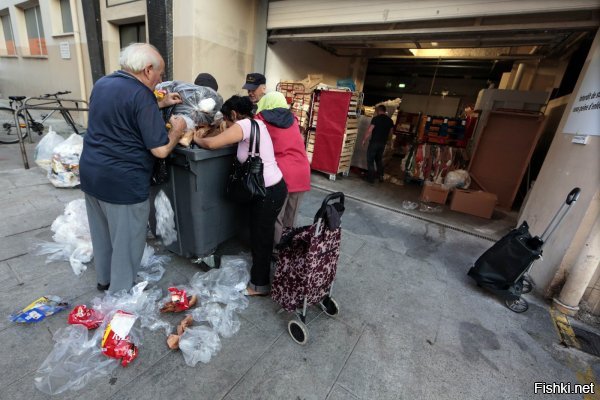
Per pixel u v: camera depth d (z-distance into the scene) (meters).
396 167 8.13
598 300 2.44
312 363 1.79
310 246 1.77
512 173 5.36
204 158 2.02
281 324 2.07
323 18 4.90
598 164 2.36
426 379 1.78
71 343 1.68
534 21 3.56
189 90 2.19
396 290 2.62
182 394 1.52
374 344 1.99
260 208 2.07
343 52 8.66
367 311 2.31
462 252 3.46
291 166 2.41
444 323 2.27
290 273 1.93
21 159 4.77
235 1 5.22
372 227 3.90
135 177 1.80
